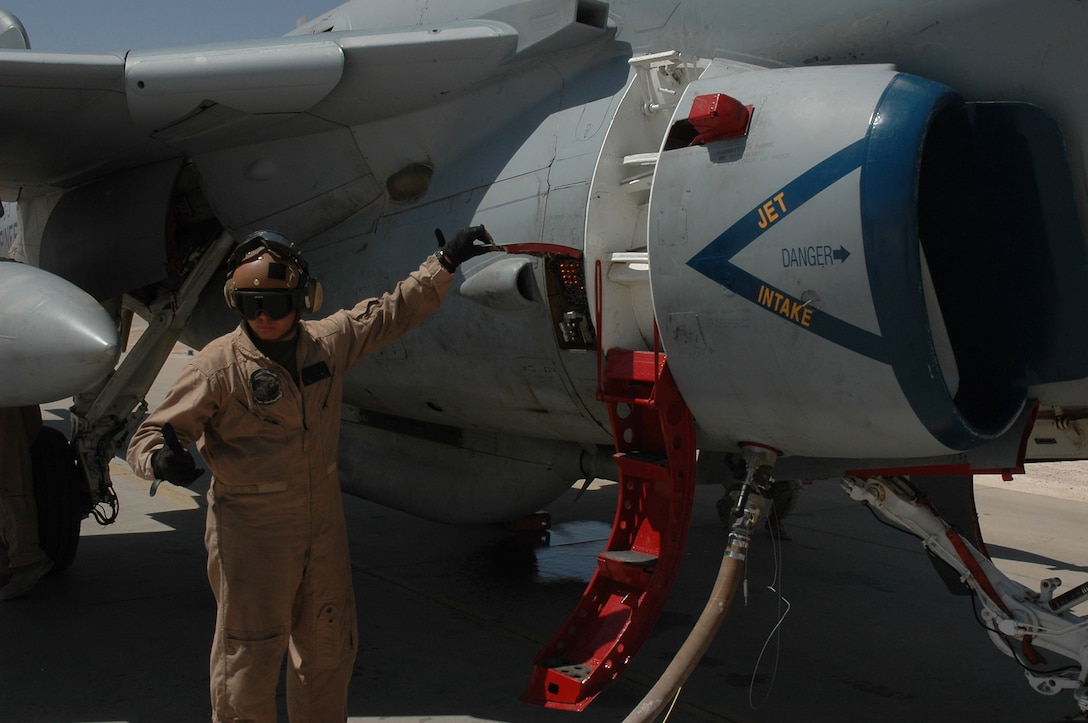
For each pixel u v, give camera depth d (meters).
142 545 6.74
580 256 3.74
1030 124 3.11
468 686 4.18
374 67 4.38
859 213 2.84
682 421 3.51
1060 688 3.29
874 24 3.43
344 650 2.83
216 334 6.23
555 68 4.29
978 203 3.30
